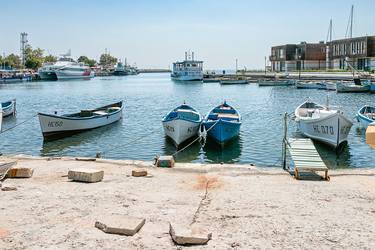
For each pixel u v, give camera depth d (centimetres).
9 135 2986
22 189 1103
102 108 3803
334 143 2328
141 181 1205
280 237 775
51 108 5031
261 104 5309
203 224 842
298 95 6594
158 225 832
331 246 736
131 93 7681
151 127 3316
